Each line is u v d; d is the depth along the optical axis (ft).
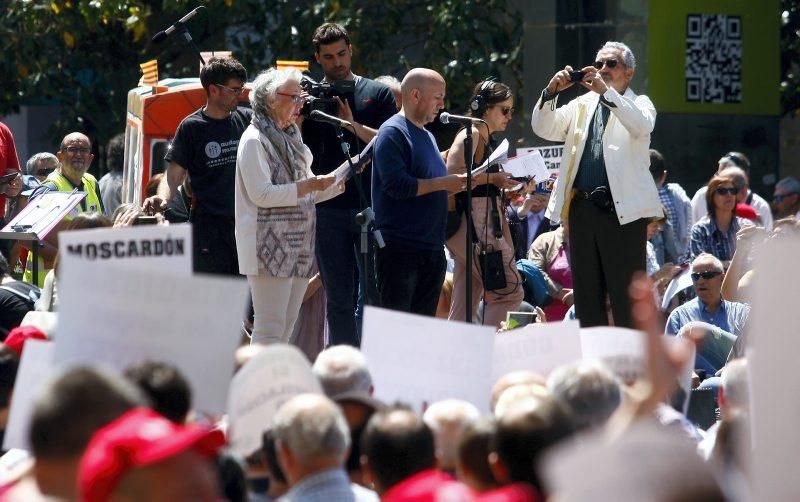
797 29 140.26
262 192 60.54
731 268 72.23
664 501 16.08
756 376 22.53
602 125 66.28
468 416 35.70
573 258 67.15
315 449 30.66
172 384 30.73
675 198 96.37
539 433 26.35
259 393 36.91
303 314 73.82
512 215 78.59
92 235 37.32
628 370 44.68
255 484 37.50
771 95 113.29
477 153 69.26
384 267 63.82
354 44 137.59
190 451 21.52
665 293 81.66
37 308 65.36
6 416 41.88
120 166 113.50
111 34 148.05
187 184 69.72
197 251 69.10
